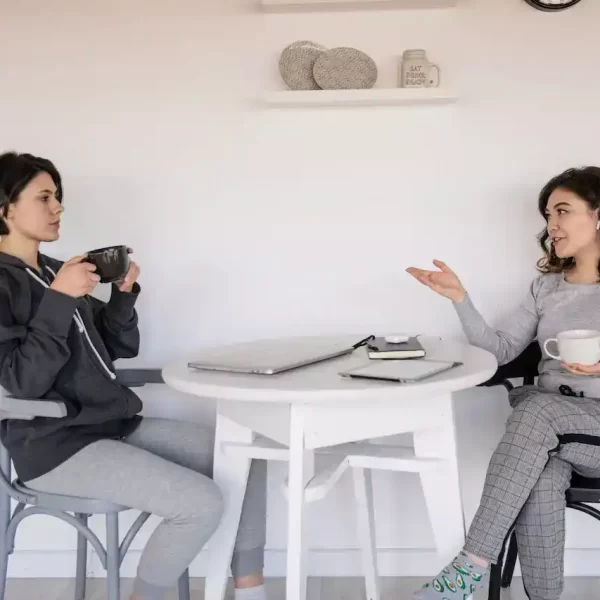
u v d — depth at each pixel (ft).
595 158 6.59
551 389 5.69
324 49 6.48
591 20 6.52
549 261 6.25
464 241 6.70
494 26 6.56
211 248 6.82
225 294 6.86
